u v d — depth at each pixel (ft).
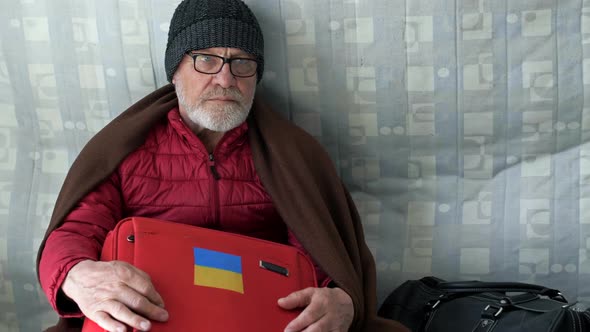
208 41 4.60
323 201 4.81
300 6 5.30
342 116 5.49
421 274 5.60
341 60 5.38
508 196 5.51
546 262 5.54
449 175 5.54
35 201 5.41
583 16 5.24
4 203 5.39
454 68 5.35
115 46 5.34
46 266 4.02
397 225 5.58
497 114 5.40
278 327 3.83
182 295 3.67
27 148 5.43
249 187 4.78
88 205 4.48
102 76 5.38
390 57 5.36
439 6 5.26
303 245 4.58
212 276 3.80
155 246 3.84
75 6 5.28
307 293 4.01
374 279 4.90
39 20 5.29
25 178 5.42
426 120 5.45
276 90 5.46
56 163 5.46
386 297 5.61
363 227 5.61
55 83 5.37
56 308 3.92
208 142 4.93
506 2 5.23
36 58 5.33
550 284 5.56
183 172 4.70
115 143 4.63
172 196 4.65
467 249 5.56
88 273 3.70
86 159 4.59
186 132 4.70
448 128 5.45
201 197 4.67
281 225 4.98
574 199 5.48
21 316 5.47
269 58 5.39
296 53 5.38
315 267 4.68
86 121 5.44
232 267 3.92
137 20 5.31
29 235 5.38
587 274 5.53
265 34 5.34
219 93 4.61
